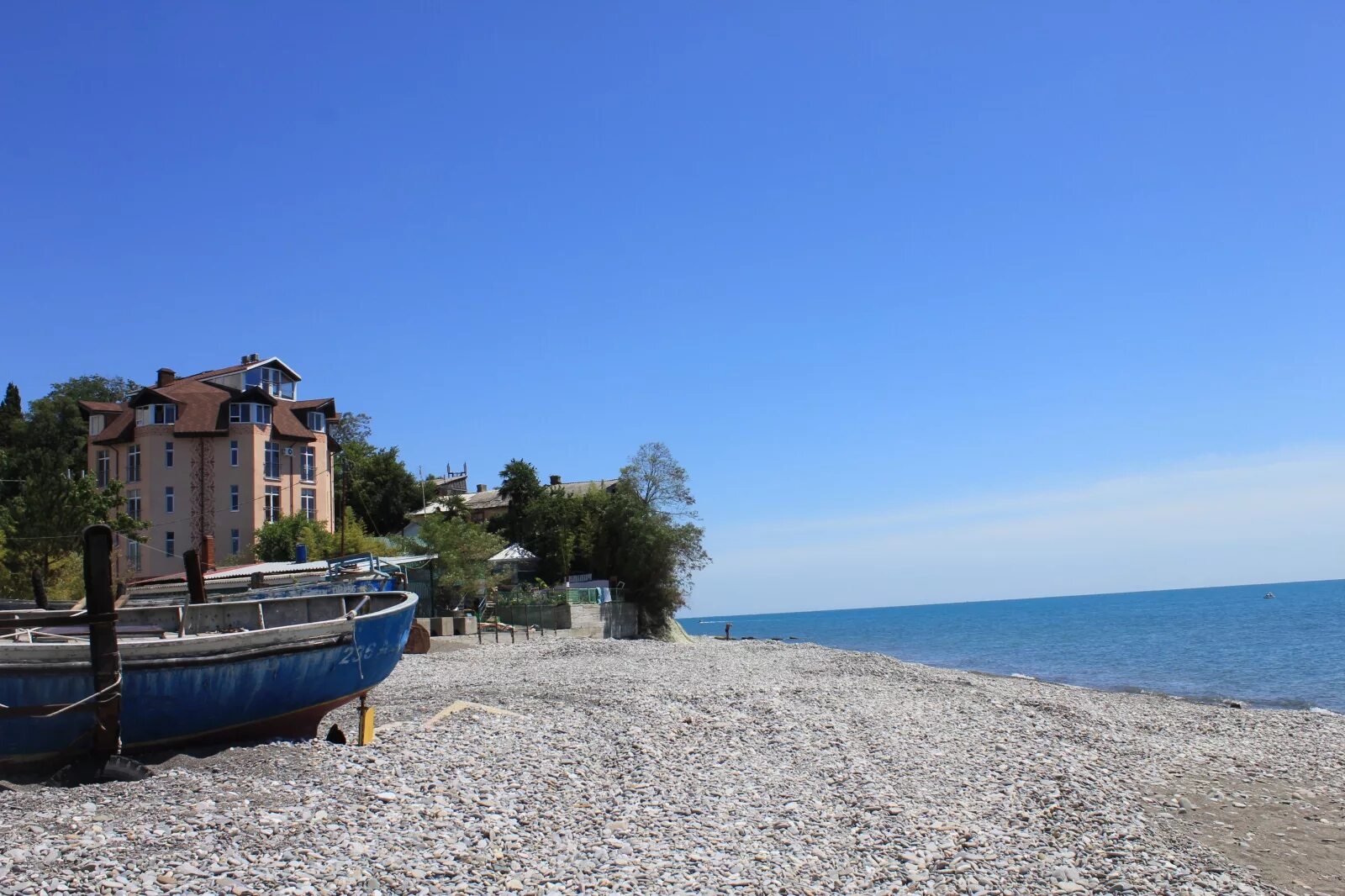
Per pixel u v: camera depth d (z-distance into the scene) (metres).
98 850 8.60
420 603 51.19
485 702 19.38
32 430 80.00
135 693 12.59
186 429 58.38
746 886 9.42
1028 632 100.44
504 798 11.52
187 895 7.82
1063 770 15.69
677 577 75.25
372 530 79.19
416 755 13.22
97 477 62.50
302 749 12.95
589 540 75.06
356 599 18.12
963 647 76.50
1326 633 75.94
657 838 10.62
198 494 58.50
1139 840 12.03
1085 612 169.12
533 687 22.44
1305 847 12.82
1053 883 10.26
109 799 10.28
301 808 10.20
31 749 12.02
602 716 17.66
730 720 18.06
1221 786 16.33
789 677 26.70
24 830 9.12
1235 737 21.66
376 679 15.04
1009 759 16.41
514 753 13.95
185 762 12.19
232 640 13.32
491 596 60.22
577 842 10.23
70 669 12.08
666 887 9.17
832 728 18.00
